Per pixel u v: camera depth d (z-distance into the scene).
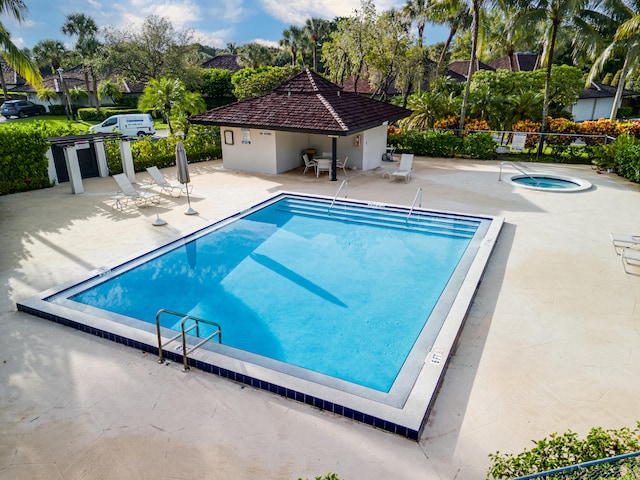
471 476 4.52
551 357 6.53
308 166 19.08
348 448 4.88
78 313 7.59
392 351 7.24
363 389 5.71
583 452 3.61
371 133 20.00
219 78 50.03
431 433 5.09
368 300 8.88
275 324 8.02
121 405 5.59
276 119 17.98
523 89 30.30
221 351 6.59
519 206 14.05
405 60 27.55
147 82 45.75
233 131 19.47
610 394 5.74
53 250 10.75
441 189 16.28
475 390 5.82
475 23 22.66
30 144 15.92
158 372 6.25
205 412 5.46
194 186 17.06
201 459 4.75
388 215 13.73
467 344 6.86
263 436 5.06
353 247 11.59
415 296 9.05
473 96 27.77
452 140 22.41
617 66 46.88
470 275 8.80
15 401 5.66
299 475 4.54
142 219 13.07
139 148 19.58
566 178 17.66
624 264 9.71
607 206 13.91
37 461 4.75
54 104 48.25
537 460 3.66
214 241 11.85
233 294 9.10
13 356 6.61
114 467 4.67
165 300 8.79
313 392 5.57
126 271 9.73
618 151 17.64
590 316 7.65
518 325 7.38
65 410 5.50
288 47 52.56
